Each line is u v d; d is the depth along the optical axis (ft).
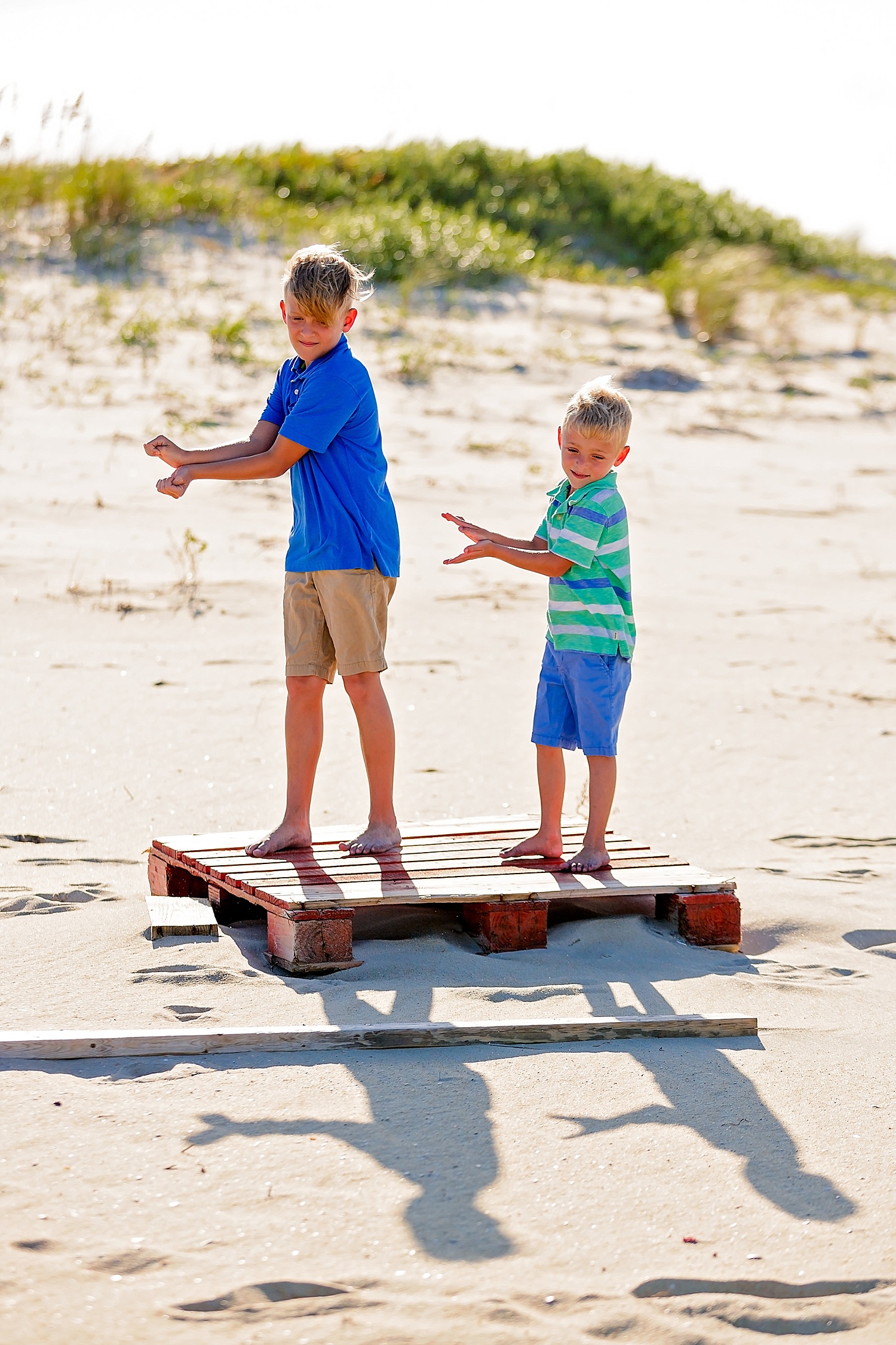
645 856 16.76
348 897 14.44
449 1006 13.56
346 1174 10.27
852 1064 12.76
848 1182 10.53
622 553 16.21
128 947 14.66
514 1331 8.52
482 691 26.27
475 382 54.39
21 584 29.40
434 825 17.95
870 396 60.95
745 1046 13.10
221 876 15.48
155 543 33.27
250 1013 13.14
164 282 59.52
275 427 16.55
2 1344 8.14
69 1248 9.14
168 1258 9.11
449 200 85.87
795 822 20.83
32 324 50.78
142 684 25.00
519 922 15.30
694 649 30.04
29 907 15.87
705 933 15.83
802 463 50.16
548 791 16.57
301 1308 8.68
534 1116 11.35
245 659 26.63
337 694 26.32
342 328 16.12
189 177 74.38
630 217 89.20
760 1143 11.10
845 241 105.29
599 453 15.92
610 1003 13.88
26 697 23.93
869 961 15.65
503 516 38.58
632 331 67.56
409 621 30.37
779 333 71.41
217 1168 10.27
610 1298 8.91
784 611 33.30
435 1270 9.14
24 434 40.04
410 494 39.96
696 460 49.01
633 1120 11.37
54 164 66.80
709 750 24.02
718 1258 9.43
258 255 66.03
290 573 16.25
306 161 84.12
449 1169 10.41
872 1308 8.93
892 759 24.00
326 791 20.95
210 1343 8.31
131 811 19.60
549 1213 9.89
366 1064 12.25
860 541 40.60
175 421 42.22
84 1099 11.28
